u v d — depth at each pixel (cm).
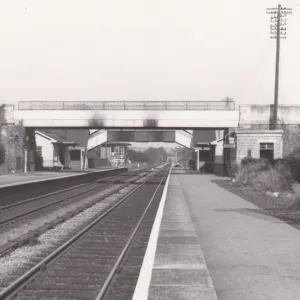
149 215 1659
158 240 988
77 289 683
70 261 880
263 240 990
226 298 582
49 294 653
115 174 5934
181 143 7744
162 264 763
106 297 634
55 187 2869
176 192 2431
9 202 1995
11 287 650
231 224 1235
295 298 581
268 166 2914
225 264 770
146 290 599
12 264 845
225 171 4919
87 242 1095
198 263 770
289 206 1644
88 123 4681
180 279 668
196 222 1275
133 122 4641
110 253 964
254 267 746
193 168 8806
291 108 4509
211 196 2167
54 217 1586
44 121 4772
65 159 7331
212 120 4584
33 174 4538
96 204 2089
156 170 8506
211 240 993
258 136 4253
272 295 594
